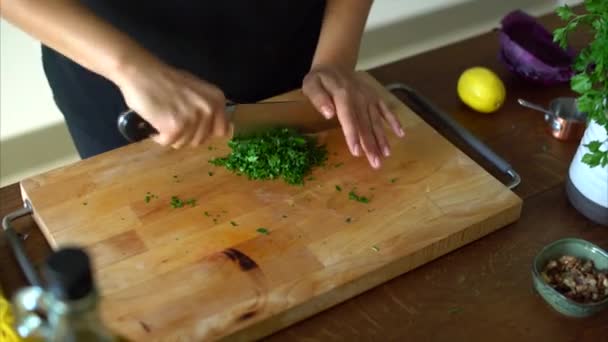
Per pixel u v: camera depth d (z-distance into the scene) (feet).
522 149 3.49
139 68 2.70
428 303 2.72
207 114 2.75
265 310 2.57
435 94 3.87
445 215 2.97
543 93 3.89
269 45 3.59
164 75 2.74
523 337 2.57
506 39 3.93
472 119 3.69
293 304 2.59
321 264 2.74
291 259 2.76
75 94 3.62
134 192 3.04
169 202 3.00
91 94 3.57
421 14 5.83
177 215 2.94
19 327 1.84
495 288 2.77
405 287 2.79
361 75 3.80
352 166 3.23
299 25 3.63
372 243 2.84
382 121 3.43
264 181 3.12
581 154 2.98
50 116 5.06
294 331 2.62
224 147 3.28
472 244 2.98
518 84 3.95
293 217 2.94
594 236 3.01
